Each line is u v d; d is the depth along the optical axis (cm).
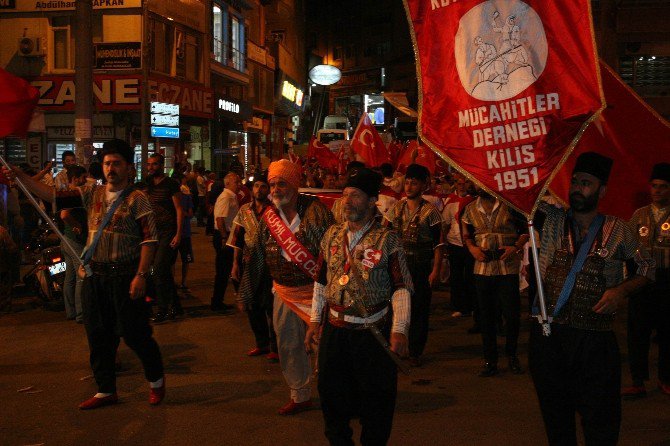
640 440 557
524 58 465
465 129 477
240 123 4022
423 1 486
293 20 5991
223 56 3612
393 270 446
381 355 443
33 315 1029
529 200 456
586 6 453
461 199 1052
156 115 2683
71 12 2672
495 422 596
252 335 912
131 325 615
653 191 662
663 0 3788
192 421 598
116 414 616
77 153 1334
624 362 801
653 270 430
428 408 633
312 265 598
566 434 438
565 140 457
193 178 2583
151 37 2769
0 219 1101
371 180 448
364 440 451
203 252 1828
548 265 439
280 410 614
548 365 432
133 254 618
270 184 609
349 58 8281
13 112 638
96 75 2655
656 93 3853
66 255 973
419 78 487
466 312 1059
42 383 706
